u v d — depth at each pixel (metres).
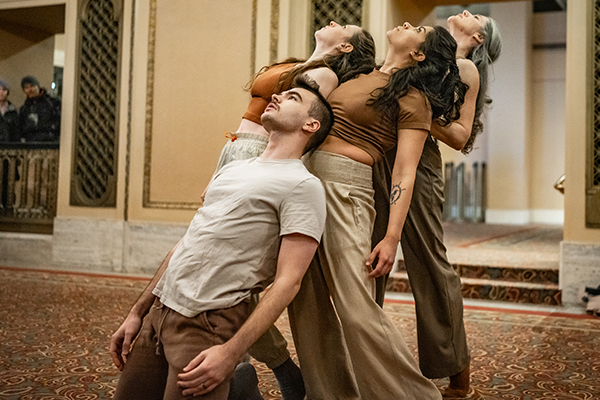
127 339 1.80
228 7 6.46
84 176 7.05
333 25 2.29
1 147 7.62
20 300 4.83
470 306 5.21
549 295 5.41
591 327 4.32
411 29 2.16
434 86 2.10
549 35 15.09
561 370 3.14
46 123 7.60
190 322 1.64
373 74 2.17
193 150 6.57
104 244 6.82
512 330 4.17
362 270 1.98
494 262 6.16
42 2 7.26
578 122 5.39
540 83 15.23
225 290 1.67
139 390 1.74
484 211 14.82
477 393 2.74
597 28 5.39
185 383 1.52
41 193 7.46
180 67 6.62
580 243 5.34
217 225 1.71
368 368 1.90
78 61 7.06
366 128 2.09
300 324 2.00
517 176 14.61
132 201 6.76
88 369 3.00
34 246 7.20
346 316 1.91
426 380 1.94
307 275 2.01
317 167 2.05
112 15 6.91
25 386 2.71
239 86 6.43
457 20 2.73
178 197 6.60
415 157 2.07
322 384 1.98
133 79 6.77
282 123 1.81
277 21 6.29
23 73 8.34
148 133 6.71
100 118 7.01
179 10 6.63
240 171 1.83
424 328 2.56
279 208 1.72
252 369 2.08
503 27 14.70
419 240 2.55
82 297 5.05
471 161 15.15
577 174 5.39
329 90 2.11
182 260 1.71
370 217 2.10
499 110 14.75
